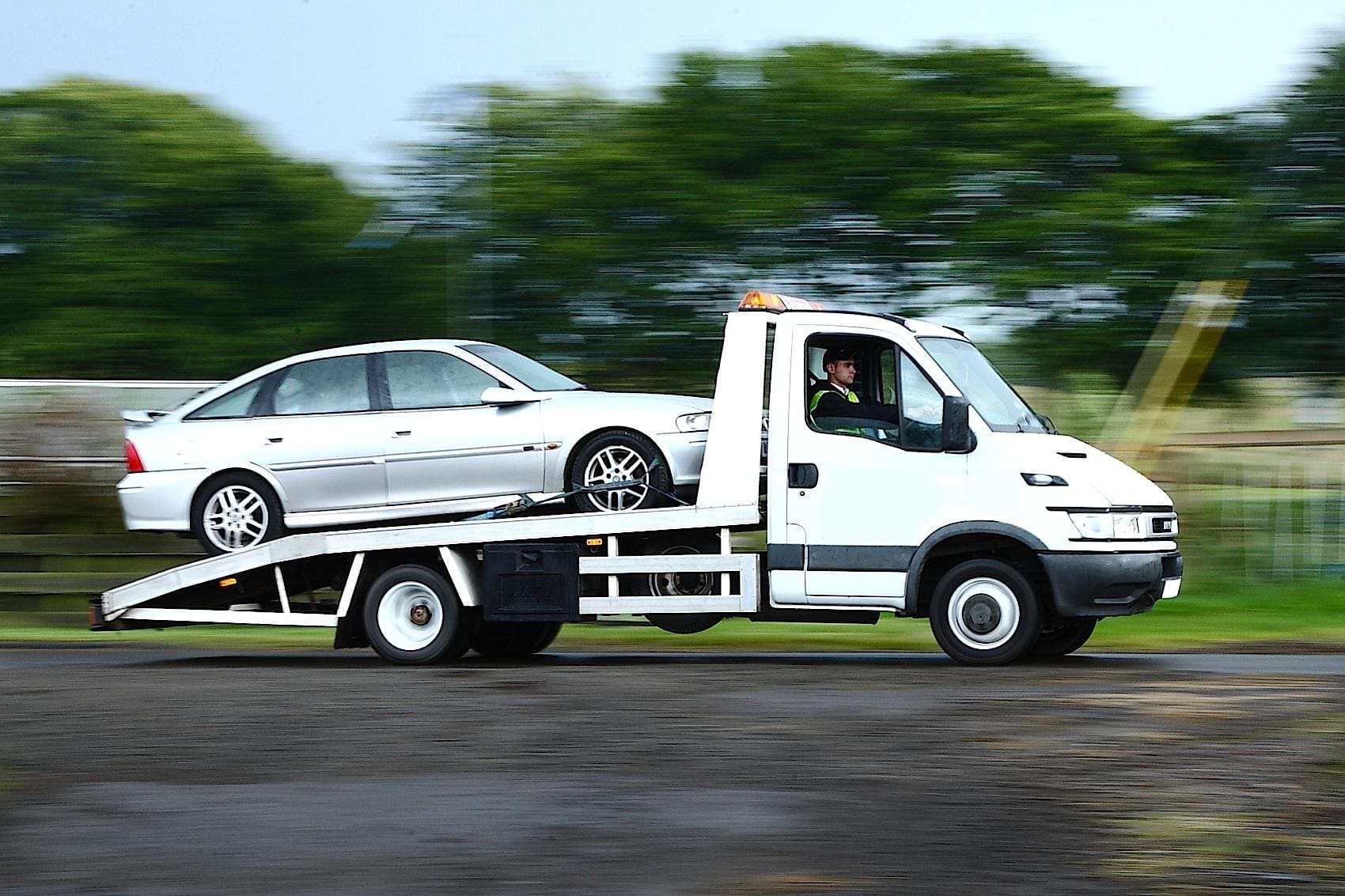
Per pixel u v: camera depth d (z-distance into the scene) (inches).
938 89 1358.3
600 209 1349.7
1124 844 362.6
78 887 339.6
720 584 718.5
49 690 639.1
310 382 759.7
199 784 440.5
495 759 470.3
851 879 337.1
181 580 751.1
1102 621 943.0
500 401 725.9
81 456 1077.8
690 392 1327.5
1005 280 1290.6
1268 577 1048.8
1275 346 1273.4
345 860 357.7
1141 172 1325.0
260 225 1435.8
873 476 690.8
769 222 1309.1
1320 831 371.2
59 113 1476.4
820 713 547.5
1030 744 482.9
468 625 740.0
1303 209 1284.4
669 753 476.1
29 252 1461.6
